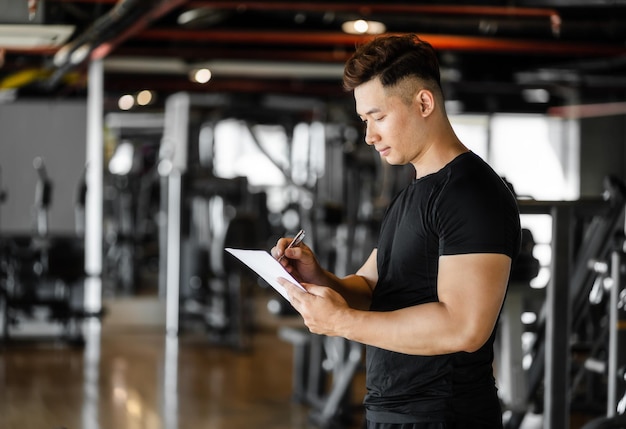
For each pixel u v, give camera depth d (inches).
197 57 414.0
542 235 499.8
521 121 518.9
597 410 206.1
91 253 382.0
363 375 307.7
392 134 92.7
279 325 431.8
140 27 291.0
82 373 310.5
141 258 470.6
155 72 435.8
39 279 371.6
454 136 95.0
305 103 476.4
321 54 415.5
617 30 314.7
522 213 153.2
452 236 88.8
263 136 524.1
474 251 87.7
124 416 247.4
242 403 265.6
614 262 160.1
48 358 340.8
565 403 153.8
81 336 372.5
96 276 368.5
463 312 86.6
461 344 86.7
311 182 458.3
